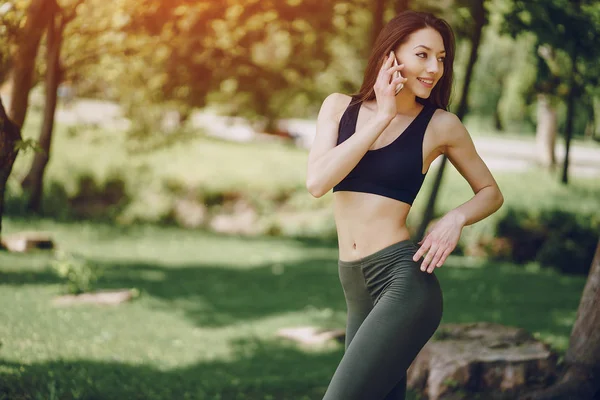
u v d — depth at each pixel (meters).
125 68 13.73
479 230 14.24
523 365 4.64
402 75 2.57
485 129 41.00
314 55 16.52
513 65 24.16
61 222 14.85
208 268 11.45
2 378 4.38
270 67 16.73
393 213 2.56
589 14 8.46
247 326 7.55
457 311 8.34
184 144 16.72
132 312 7.71
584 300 4.30
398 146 2.55
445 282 10.62
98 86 15.67
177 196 17.00
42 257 10.73
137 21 10.50
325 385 5.32
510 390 4.61
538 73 9.12
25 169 15.72
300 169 18.47
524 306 8.74
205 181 17.12
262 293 9.57
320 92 24.81
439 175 9.78
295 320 7.95
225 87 18.61
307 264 12.40
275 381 5.33
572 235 13.63
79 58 12.80
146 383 5.02
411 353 2.47
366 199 2.57
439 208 15.11
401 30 2.56
